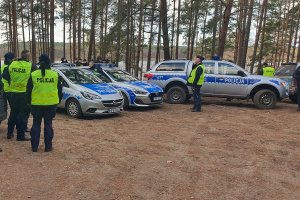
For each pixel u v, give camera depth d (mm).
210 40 35375
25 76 7852
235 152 7762
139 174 6211
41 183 5680
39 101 7109
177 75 14773
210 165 6832
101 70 13492
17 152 7285
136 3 26188
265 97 14094
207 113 12695
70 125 10086
